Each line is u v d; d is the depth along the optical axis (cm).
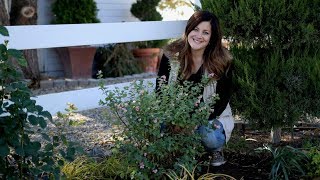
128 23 394
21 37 336
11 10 739
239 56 377
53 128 445
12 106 224
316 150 327
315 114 369
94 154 355
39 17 838
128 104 292
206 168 339
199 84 306
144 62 903
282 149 338
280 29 354
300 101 362
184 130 299
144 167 289
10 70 227
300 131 457
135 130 288
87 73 815
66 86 765
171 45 347
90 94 383
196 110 295
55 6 806
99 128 464
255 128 381
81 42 365
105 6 923
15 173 242
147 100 285
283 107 361
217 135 332
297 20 350
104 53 851
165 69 349
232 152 374
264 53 377
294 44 357
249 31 359
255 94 361
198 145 308
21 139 229
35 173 235
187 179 290
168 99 296
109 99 295
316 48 370
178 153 305
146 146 288
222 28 367
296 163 316
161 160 300
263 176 324
